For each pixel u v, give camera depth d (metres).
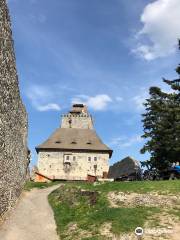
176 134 40.09
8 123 23.66
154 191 27.94
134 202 26.86
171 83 43.12
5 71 21.30
